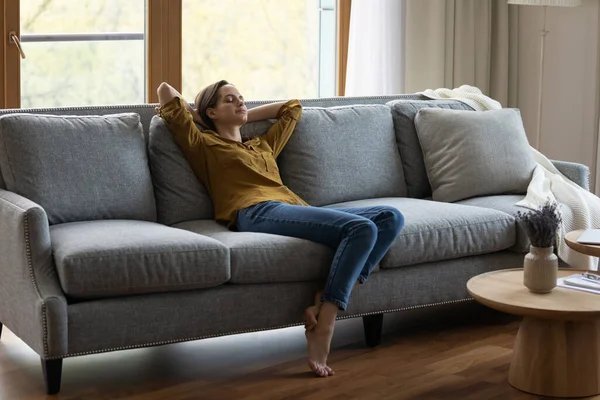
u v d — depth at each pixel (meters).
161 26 4.58
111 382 3.06
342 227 3.19
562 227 3.72
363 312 3.38
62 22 4.34
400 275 3.47
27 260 2.90
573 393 2.94
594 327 2.96
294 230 3.27
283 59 5.12
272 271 3.16
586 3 5.41
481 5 5.43
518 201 3.91
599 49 5.40
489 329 3.68
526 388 2.98
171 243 2.99
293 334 3.61
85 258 2.85
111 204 3.36
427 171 4.12
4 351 3.35
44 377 2.94
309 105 4.16
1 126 3.26
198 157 3.57
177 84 4.68
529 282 2.95
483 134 4.10
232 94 3.67
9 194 3.14
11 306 3.09
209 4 4.80
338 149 3.90
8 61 4.16
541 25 5.60
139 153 3.48
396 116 4.19
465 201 4.01
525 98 5.73
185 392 2.97
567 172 4.16
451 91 4.54
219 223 3.51
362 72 5.11
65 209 3.26
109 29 4.47
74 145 3.33
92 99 4.48
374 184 3.97
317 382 3.06
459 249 3.56
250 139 3.75
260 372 3.16
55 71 4.36
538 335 2.96
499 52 5.59
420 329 3.68
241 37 4.95
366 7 5.09
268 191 3.53
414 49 5.21
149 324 2.98
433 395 2.95
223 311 3.11
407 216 3.54
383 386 3.03
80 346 2.89
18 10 4.16
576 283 3.02
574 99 5.53
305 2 5.15
